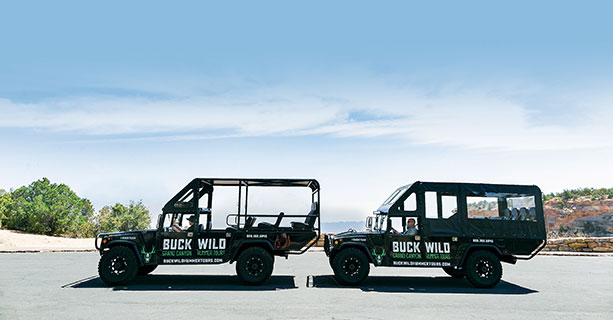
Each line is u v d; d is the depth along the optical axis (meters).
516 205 9.18
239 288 8.23
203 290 7.95
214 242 8.70
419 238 8.84
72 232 30.78
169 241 8.63
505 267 12.99
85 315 5.75
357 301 6.98
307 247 8.83
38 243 22.41
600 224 68.19
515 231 8.97
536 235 8.97
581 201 72.88
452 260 8.80
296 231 8.86
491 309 6.46
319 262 13.86
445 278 10.29
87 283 8.71
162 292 7.68
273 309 6.25
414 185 9.05
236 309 6.23
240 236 8.77
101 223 33.25
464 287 8.77
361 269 8.71
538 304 6.94
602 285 9.24
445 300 7.20
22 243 21.88
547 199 80.69
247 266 8.53
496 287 8.86
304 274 10.59
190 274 10.41
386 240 8.84
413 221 9.09
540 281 9.86
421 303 6.88
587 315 6.12
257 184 9.16
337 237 8.95
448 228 8.88
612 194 71.75
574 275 11.05
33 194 30.31
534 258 16.16
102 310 6.09
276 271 11.23
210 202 9.48
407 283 9.29
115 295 7.33
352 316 5.83
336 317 5.76
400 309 6.37
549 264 13.96
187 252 8.62
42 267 11.72
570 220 71.94
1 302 6.67
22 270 11.01
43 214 29.06
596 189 76.62
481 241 8.87
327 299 7.13
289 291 7.93
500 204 9.12
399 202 8.96
